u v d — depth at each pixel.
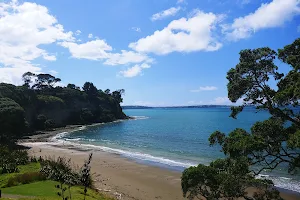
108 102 151.25
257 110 14.39
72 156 42.44
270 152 12.38
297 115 13.11
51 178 23.17
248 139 12.12
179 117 172.62
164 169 33.44
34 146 53.69
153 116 198.25
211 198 12.80
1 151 32.47
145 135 75.62
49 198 16.64
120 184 27.11
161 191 25.03
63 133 83.81
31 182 22.34
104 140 66.06
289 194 22.98
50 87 133.00
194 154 44.22
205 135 71.38
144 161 38.44
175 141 61.28
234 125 96.94
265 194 13.30
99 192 22.77
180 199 22.97
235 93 13.81
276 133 12.30
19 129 63.88
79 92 134.38
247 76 13.59
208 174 13.00
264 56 13.32
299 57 12.70
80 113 126.44
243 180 12.67
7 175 24.08
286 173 28.56
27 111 94.94
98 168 33.94
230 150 12.66
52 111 111.25
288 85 12.66
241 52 13.71
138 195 23.81
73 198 17.36
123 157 41.59
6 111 59.94
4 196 17.53
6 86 91.19
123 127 104.81
